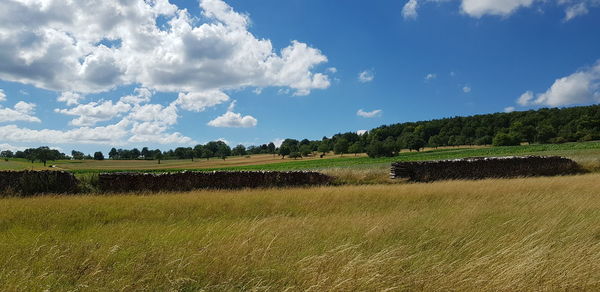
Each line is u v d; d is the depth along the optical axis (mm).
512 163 26141
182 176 21109
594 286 4043
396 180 24391
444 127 165125
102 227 7602
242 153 176500
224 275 4488
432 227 6914
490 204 9719
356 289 4000
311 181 23141
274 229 6887
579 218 7297
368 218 8008
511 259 4758
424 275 4348
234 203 11227
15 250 5551
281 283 4227
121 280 4297
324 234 6508
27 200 11781
